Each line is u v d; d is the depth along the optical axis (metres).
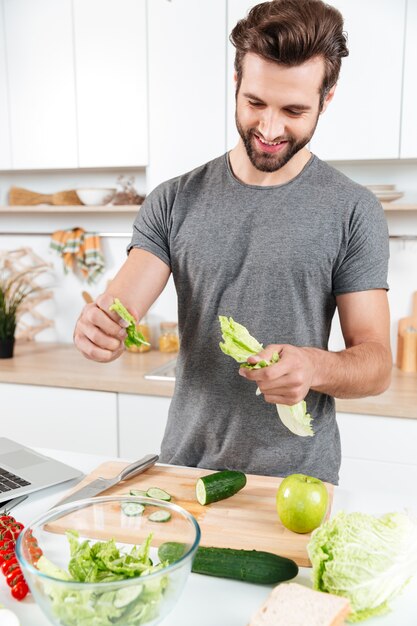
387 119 2.11
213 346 1.32
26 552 0.74
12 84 2.51
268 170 1.18
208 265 1.31
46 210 2.59
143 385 2.17
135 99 2.36
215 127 2.29
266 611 0.69
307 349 1.06
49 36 2.43
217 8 2.21
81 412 2.28
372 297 1.26
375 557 0.74
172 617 0.75
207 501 1.03
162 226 1.38
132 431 2.23
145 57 2.32
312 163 1.31
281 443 1.28
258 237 1.28
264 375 0.95
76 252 2.78
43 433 2.35
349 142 2.16
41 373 2.31
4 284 2.91
